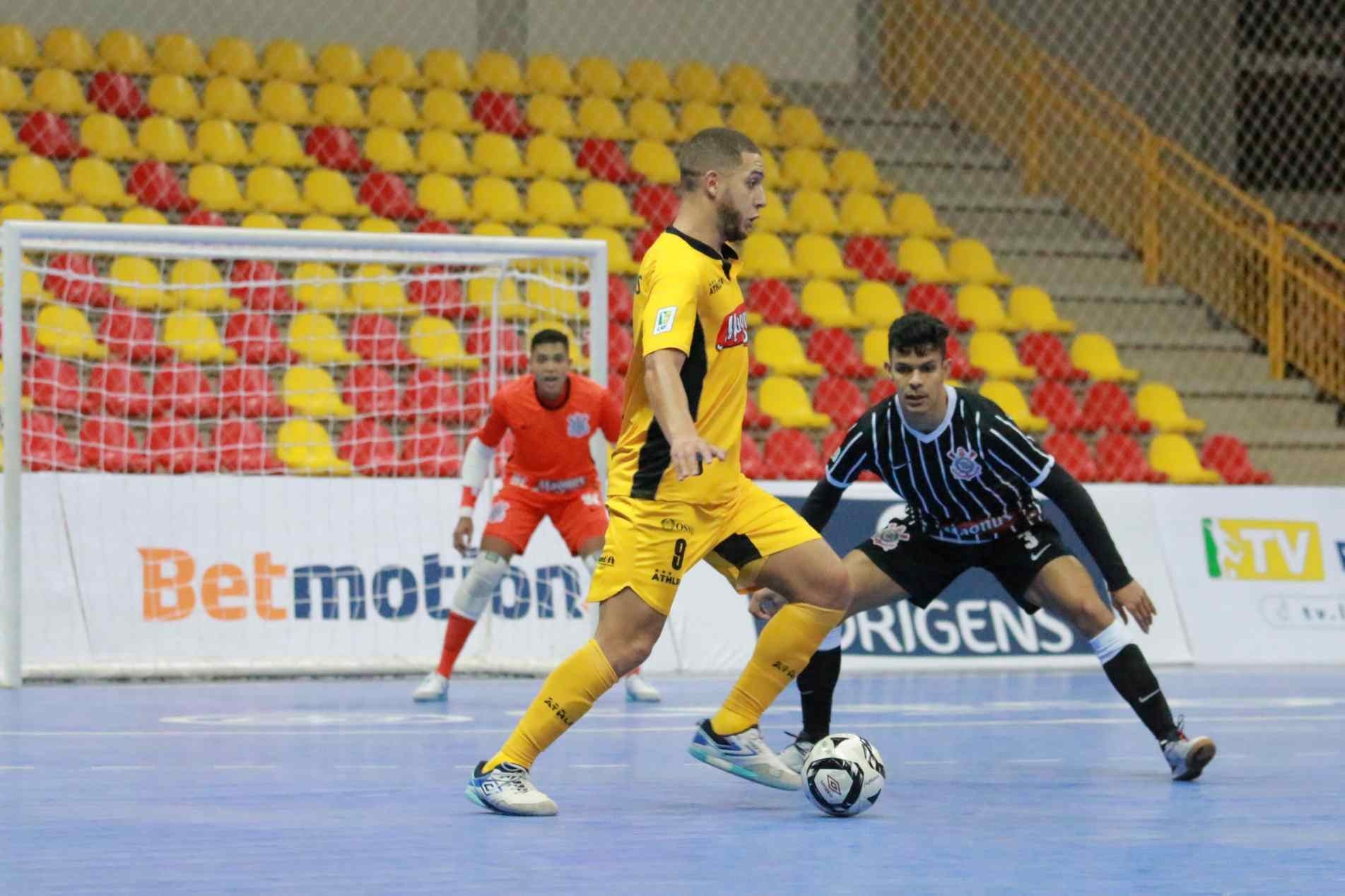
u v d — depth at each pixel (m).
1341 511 42.06
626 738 22.16
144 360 40.94
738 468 15.33
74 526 32.62
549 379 27.06
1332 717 26.52
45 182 46.03
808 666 17.62
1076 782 17.77
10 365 30.14
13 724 23.53
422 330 43.81
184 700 28.11
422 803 15.55
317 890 11.10
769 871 12.01
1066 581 18.17
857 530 37.28
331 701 28.06
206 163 48.72
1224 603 40.12
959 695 30.22
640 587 14.66
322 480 34.50
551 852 12.74
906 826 14.38
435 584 34.75
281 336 43.34
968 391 17.88
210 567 33.31
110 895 10.91
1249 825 14.56
